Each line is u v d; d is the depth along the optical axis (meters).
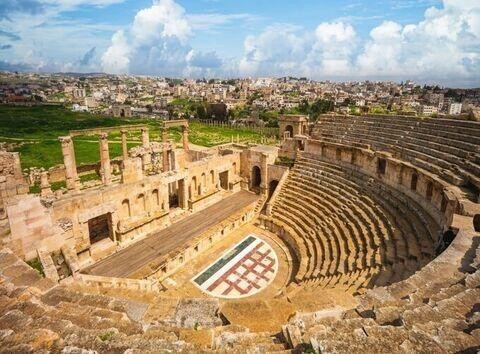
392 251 22.17
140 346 8.80
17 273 14.80
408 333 8.32
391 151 33.84
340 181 37.22
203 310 12.80
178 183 37.50
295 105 197.88
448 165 25.53
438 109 153.00
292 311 12.46
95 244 29.20
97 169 56.38
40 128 125.31
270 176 43.56
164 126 47.97
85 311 11.95
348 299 13.34
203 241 32.34
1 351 8.30
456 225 17.23
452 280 12.55
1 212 25.50
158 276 27.38
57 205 25.08
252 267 30.14
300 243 31.52
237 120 159.75
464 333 8.23
